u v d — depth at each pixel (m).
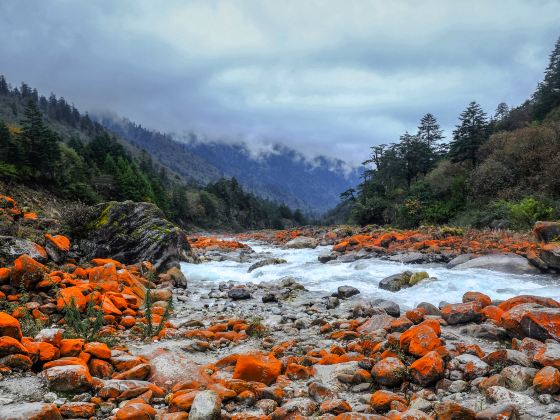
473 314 8.48
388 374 5.32
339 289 12.96
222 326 8.54
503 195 35.25
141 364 5.45
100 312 7.32
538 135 37.19
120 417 4.07
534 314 7.12
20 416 3.77
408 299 12.16
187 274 17.58
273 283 15.12
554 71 62.91
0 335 5.39
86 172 65.50
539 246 18.19
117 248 16.33
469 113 46.41
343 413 4.22
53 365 5.21
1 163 42.38
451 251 19.95
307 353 6.92
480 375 5.39
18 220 16.75
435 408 4.30
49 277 9.55
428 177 49.84
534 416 4.21
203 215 115.06
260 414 4.51
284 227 153.50
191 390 4.83
